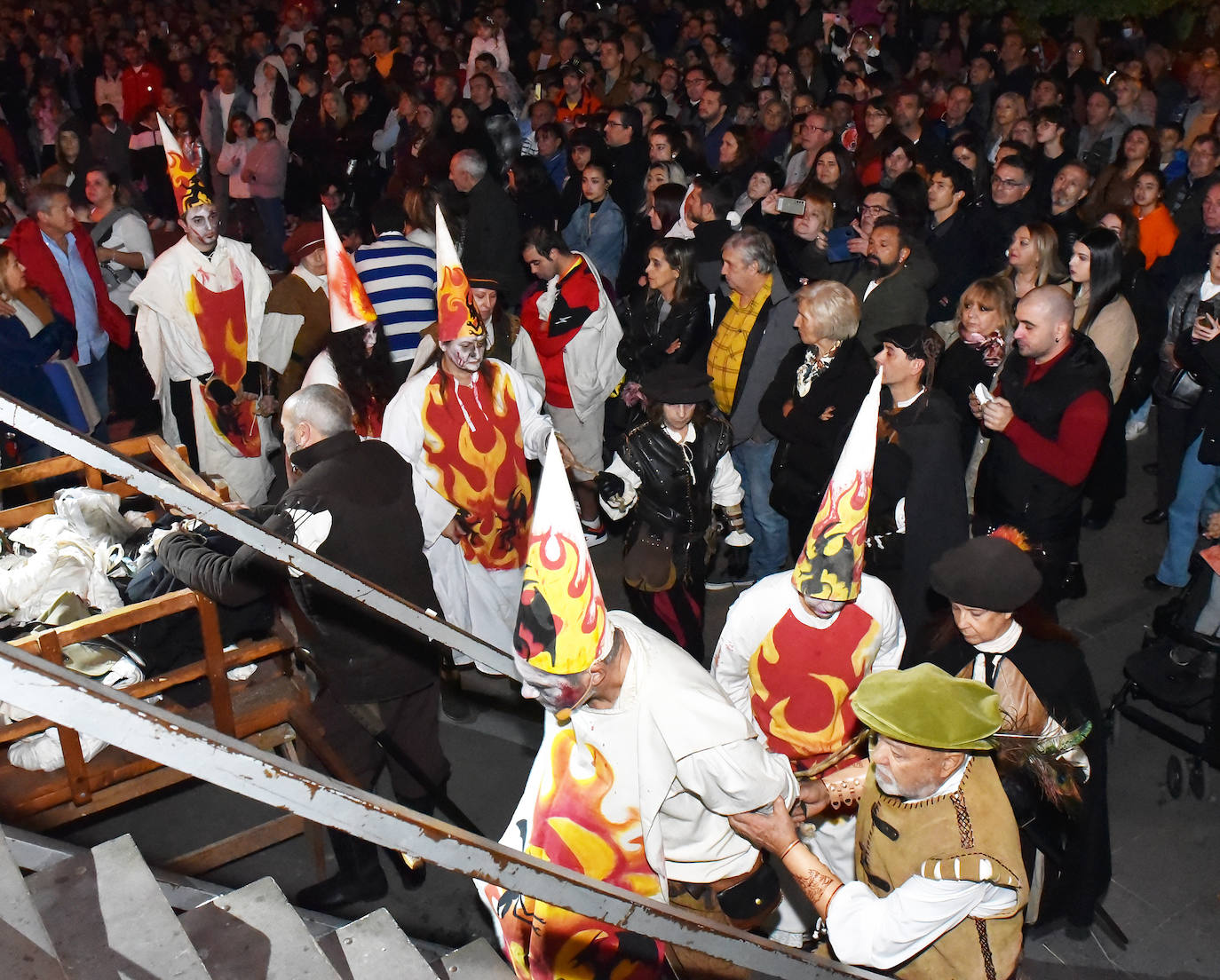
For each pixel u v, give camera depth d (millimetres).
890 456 4066
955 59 12562
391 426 4648
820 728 3457
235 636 3816
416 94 10688
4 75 13516
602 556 6262
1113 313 5258
